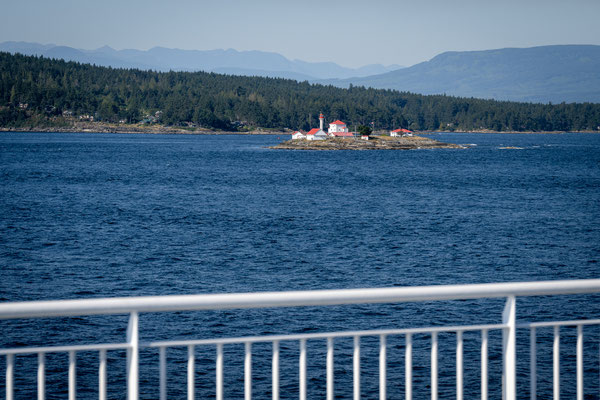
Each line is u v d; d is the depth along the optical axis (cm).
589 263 4931
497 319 3359
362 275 4491
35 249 5334
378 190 11200
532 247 5566
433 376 746
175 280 4309
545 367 2695
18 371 2670
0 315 584
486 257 5128
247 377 696
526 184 12456
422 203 9188
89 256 5056
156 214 7781
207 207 8581
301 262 4912
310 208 8531
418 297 694
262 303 652
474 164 19062
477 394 2466
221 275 4469
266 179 13488
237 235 6175
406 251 5366
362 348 2928
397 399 2427
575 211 8244
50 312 599
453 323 3303
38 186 11419
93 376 2633
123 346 653
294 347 2961
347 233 6334
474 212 8125
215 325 3259
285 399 2422
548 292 738
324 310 3506
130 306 623
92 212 7906
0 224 6712
